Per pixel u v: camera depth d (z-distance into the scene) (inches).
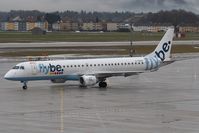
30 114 3614.7
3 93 4940.9
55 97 4616.1
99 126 3122.5
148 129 3021.7
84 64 5511.8
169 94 4867.1
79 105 4082.2
